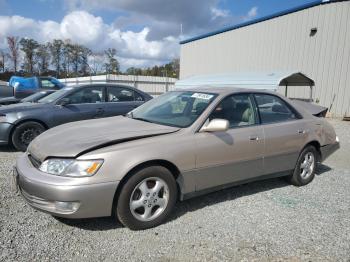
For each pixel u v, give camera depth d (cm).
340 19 1484
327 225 367
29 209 371
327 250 314
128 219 327
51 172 309
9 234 314
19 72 6266
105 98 786
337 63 1508
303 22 1634
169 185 351
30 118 677
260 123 441
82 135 354
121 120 428
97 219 358
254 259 294
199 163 369
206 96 423
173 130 368
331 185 515
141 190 334
